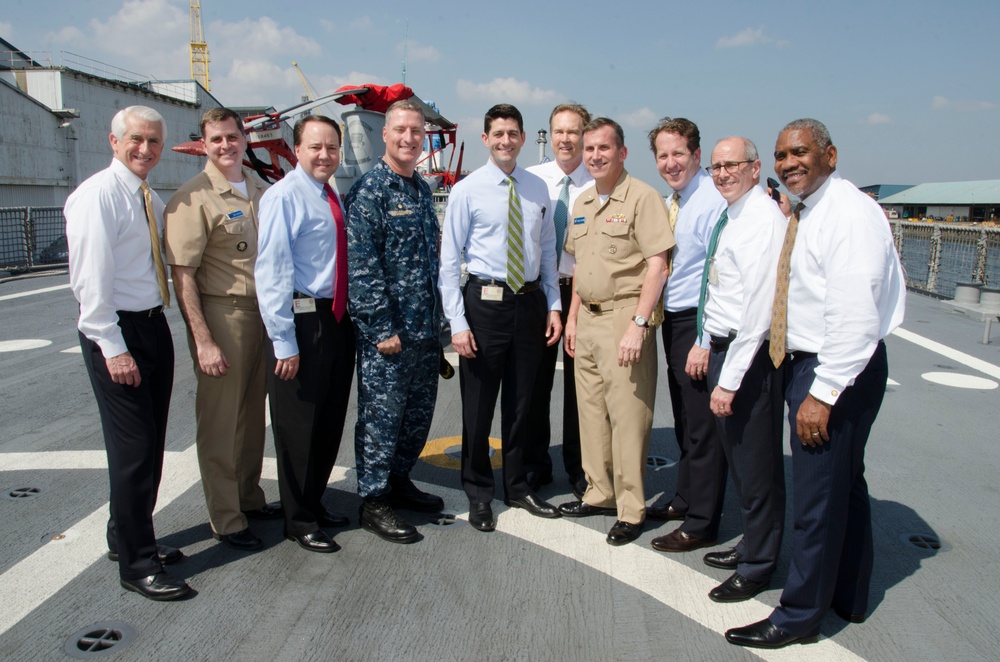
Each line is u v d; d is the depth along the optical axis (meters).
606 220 3.53
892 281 2.63
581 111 4.01
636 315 3.45
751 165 2.95
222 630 2.82
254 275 3.39
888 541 3.62
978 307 10.09
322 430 3.62
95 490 4.10
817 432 2.57
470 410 3.80
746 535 3.09
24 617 2.87
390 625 2.88
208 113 3.31
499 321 3.69
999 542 3.62
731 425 3.01
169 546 3.47
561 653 2.71
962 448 4.95
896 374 6.96
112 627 2.82
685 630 2.87
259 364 3.56
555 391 6.45
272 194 3.24
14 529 3.62
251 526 3.75
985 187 57.12
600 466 3.84
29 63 30.16
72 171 28.58
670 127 3.50
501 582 3.22
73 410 5.58
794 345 2.73
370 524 3.67
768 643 2.75
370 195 3.40
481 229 3.66
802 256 2.66
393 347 3.45
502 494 4.20
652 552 3.52
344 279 3.44
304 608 2.98
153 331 3.06
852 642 2.80
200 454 3.43
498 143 3.54
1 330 8.55
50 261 14.56
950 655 2.71
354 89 8.12
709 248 3.17
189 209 3.18
